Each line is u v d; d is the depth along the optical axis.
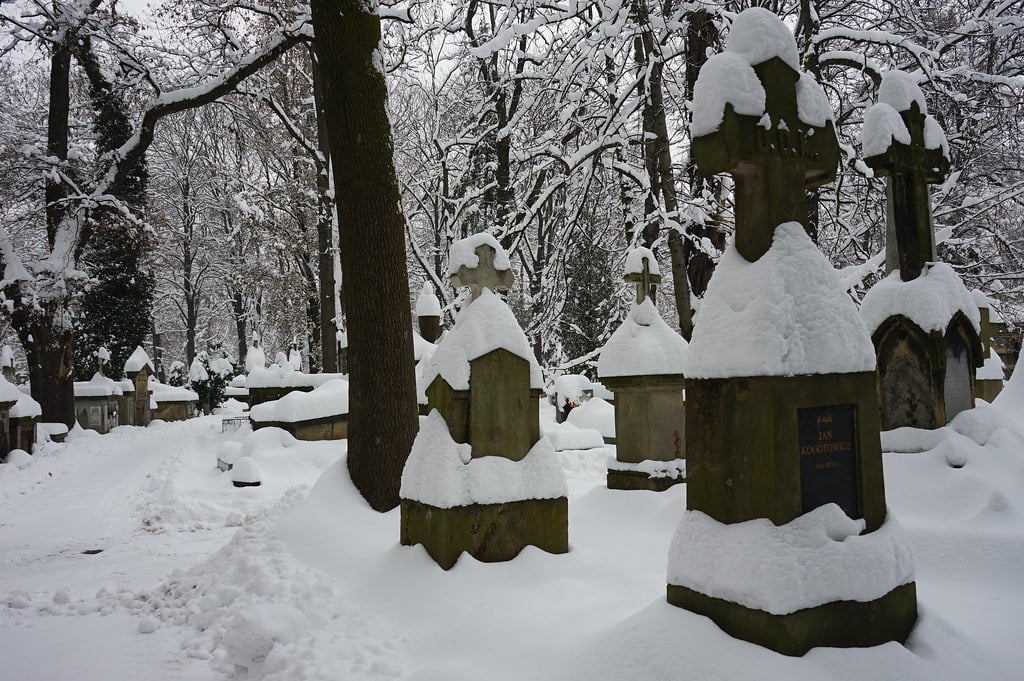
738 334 4.40
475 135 25.80
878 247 18.28
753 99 4.64
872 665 3.81
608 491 9.24
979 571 5.94
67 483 17.05
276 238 32.66
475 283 7.18
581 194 21.86
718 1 16.77
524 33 17.33
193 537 11.08
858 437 4.55
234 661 5.28
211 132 34.81
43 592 7.89
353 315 9.20
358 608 5.85
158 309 56.56
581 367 27.95
